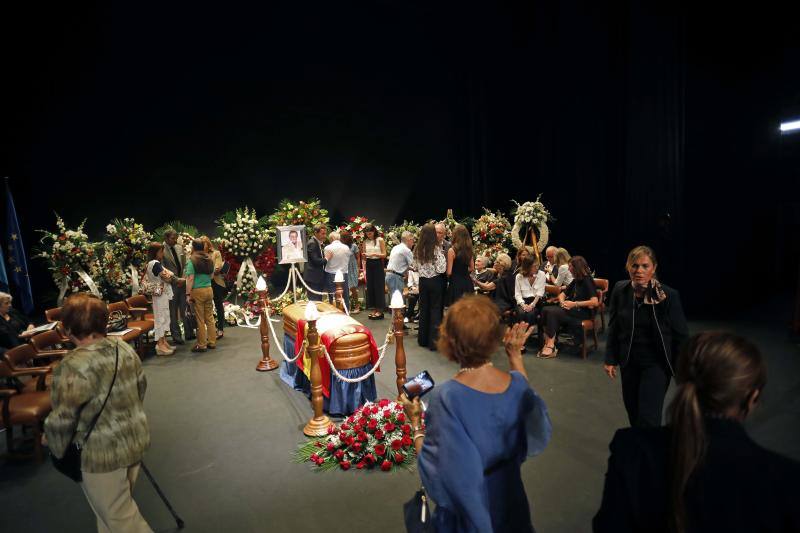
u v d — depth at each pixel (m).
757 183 9.58
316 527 3.45
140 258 9.70
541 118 12.68
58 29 10.42
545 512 3.51
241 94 12.59
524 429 2.06
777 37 9.16
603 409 5.14
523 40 12.86
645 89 8.73
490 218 12.27
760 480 1.32
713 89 8.69
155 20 11.45
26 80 10.17
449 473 1.85
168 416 5.37
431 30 14.29
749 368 1.39
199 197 12.33
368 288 9.50
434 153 15.13
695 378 1.45
